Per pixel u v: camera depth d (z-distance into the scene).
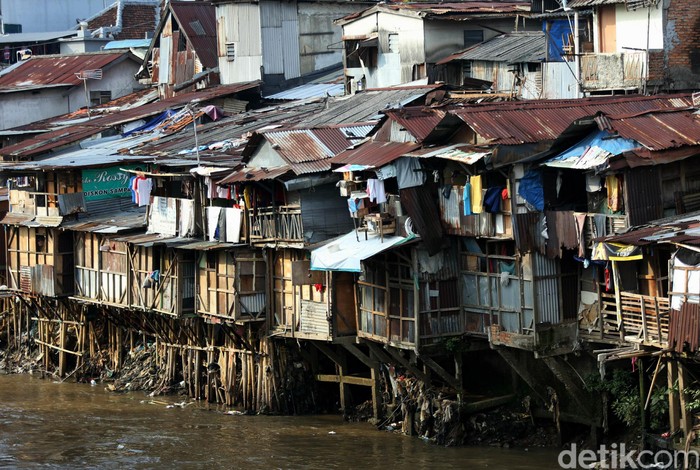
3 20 87.31
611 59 41.41
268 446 39.47
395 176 36.84
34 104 69.00
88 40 78.12
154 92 66.75
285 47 59.59
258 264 42.91
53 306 53.19
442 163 36.84
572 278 35.62
